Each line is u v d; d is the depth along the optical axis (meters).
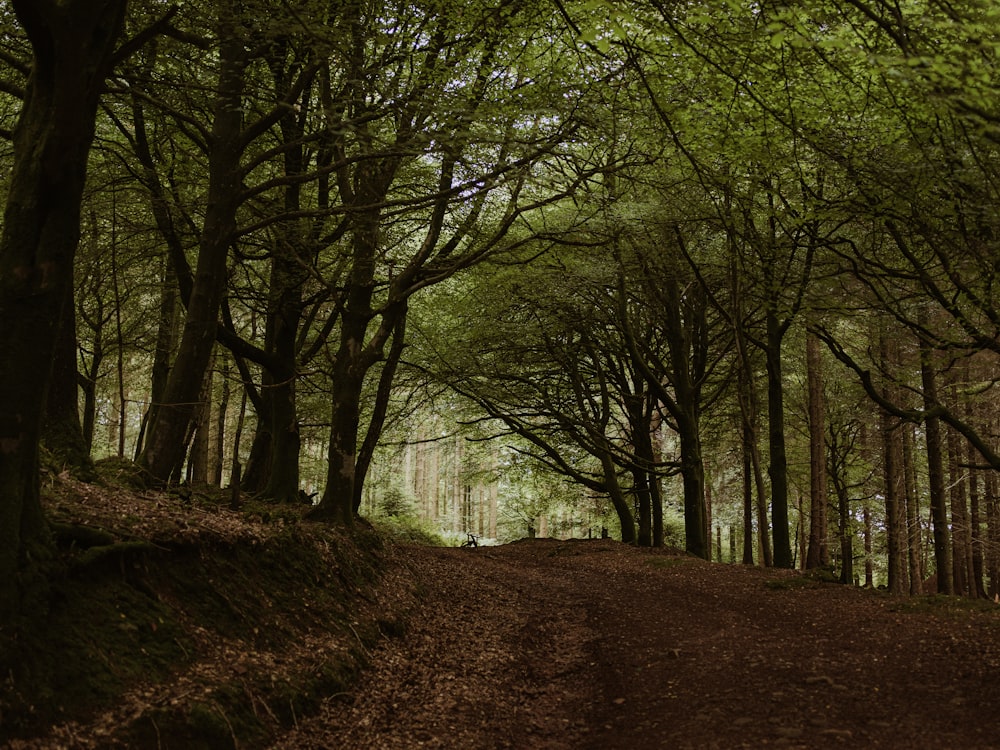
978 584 23.17
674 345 21.77
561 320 21.70
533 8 10.08
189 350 10.74
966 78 6.21
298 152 13.88
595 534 39.00
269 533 8.55
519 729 7.06
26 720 4.48
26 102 5.64
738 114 10.83
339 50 9.05
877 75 9.75
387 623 9.21
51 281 5.30
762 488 16.56
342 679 7.17
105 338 19.39
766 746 5.64
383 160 12.58
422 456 48.00
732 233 13.54
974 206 9.92
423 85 10.38
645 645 9.49
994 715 5.78
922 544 26.31
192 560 6.96
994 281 11.33
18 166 5.30
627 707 7.29
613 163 12.10
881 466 26.14
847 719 6.06
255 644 6.77
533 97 11.20
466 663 8.99
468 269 16.56
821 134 11.11
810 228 13.79
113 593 5.84
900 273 12.62
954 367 17.59
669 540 36.56
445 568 14.76
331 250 16.73
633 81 10.78
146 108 12.22
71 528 5.74
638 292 22.33
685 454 21.48
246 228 10.80
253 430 28.45
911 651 7.79
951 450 21.08
